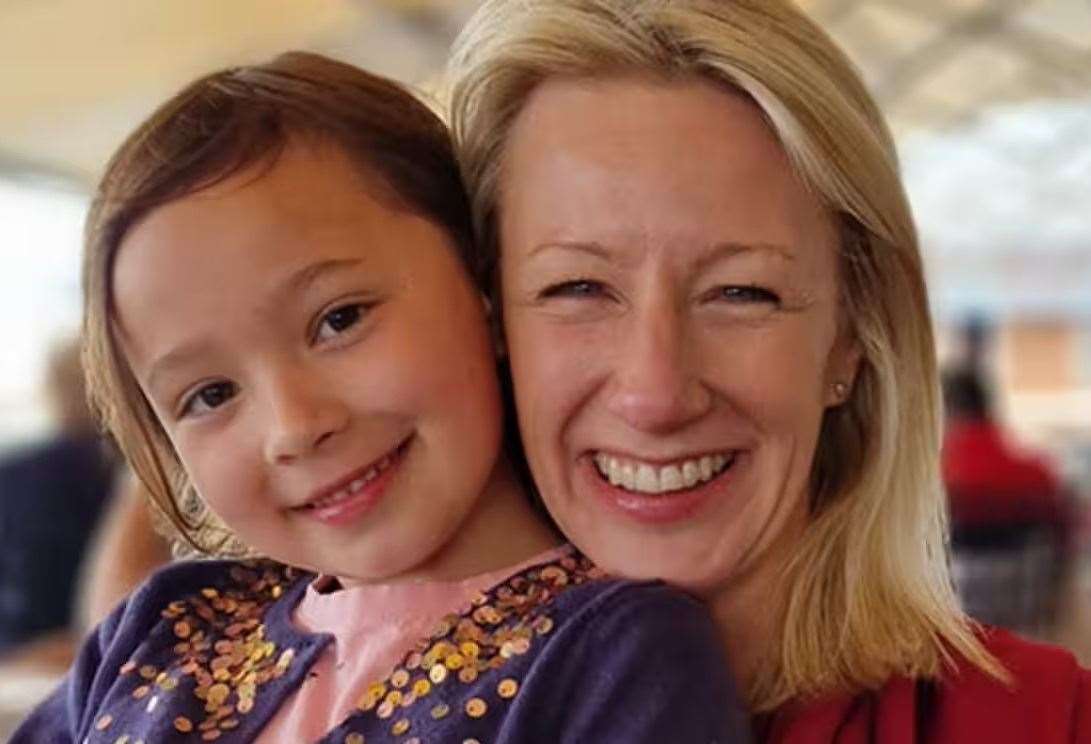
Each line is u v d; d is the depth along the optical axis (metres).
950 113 5.40
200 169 0.79
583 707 0.77
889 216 0.88
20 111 3.01
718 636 0.85
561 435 0.86
